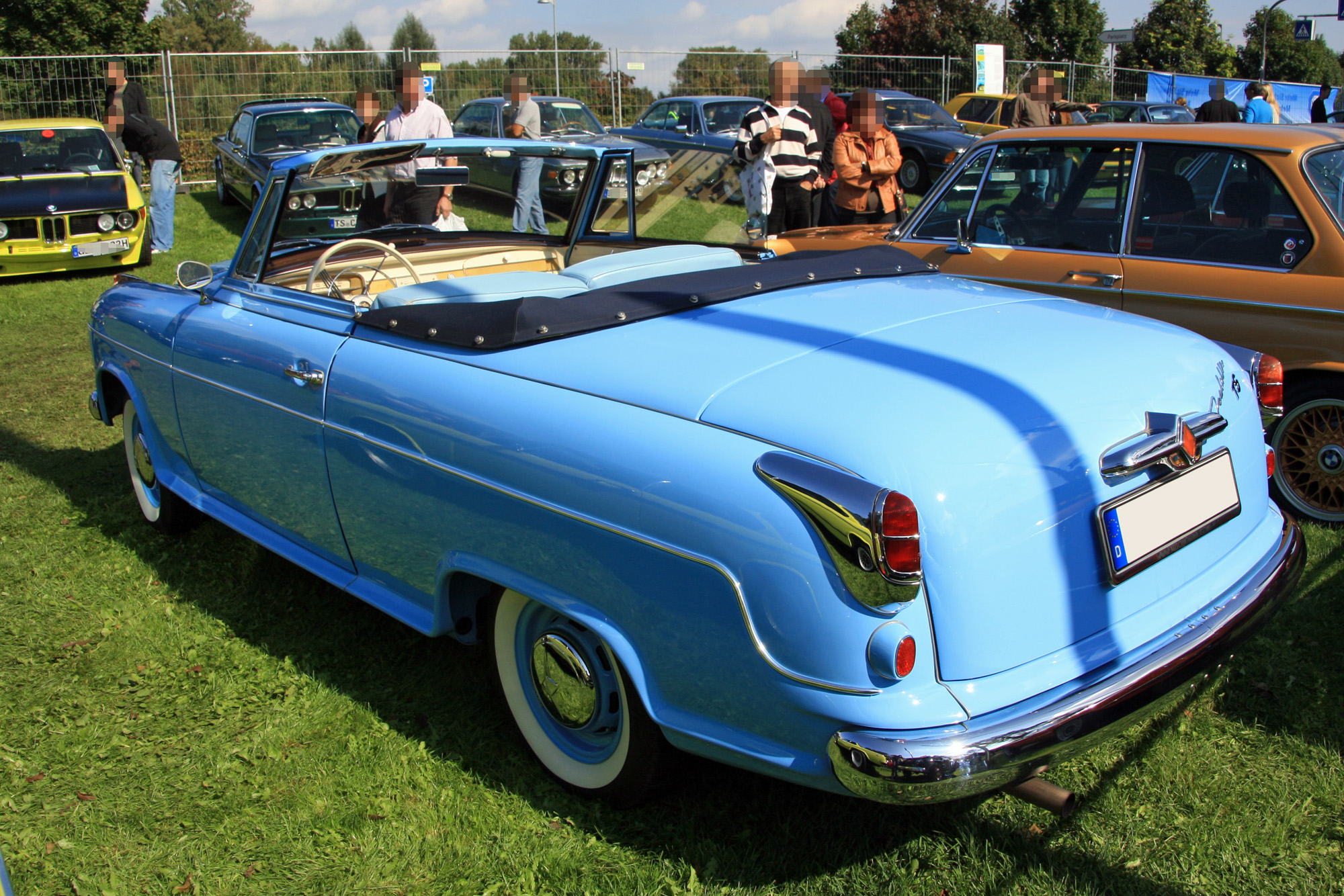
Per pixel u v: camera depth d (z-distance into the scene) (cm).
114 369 390
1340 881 208
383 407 249
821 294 262
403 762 260
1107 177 414
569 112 1219
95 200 953
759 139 690
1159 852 218
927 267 305
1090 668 188
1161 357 220
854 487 168
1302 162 362
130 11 3116
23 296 912
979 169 459
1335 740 252
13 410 607
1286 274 365
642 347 225
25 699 300
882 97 1581
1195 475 211
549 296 269
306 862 228
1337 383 365
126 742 276
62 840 237
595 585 206
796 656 175
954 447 178
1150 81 2434
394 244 361
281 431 290
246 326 309
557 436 209
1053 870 213
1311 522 379
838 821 231
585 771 239
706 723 196
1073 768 246
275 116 1199
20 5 2942
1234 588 216
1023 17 3847
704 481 184
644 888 213
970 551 174
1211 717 264
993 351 212
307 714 284
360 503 266
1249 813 228
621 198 388
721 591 182
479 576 233
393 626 334
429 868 224
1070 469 186
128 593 366
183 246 1107
